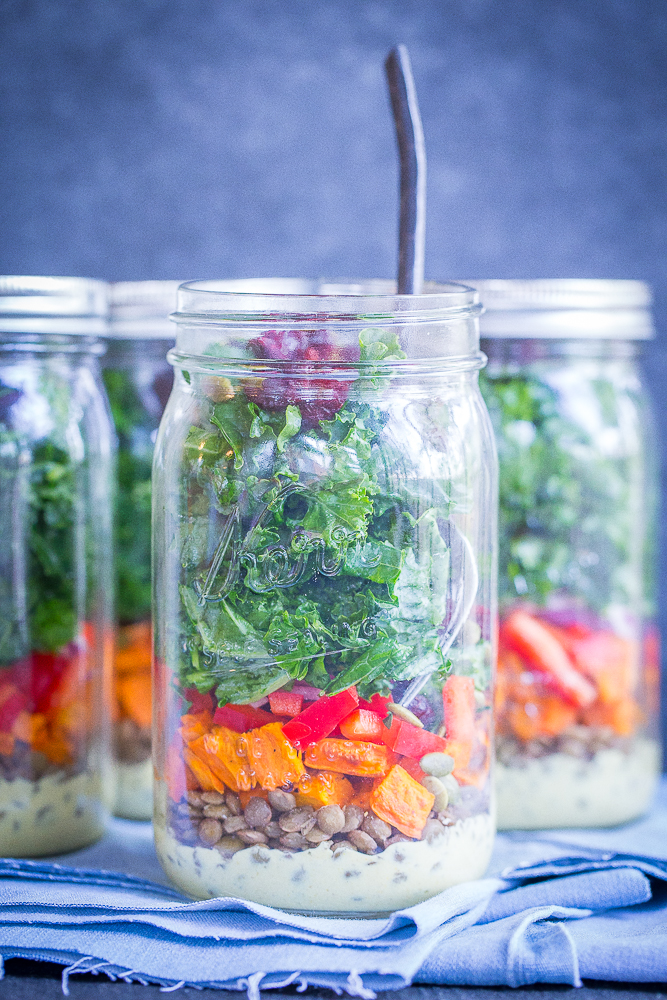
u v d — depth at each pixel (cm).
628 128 136
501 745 107
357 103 136
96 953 79
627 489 109
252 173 136
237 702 81
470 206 136
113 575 110
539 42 135
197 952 79
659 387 138
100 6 134
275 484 80
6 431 98
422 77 135
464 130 136
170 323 109
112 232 137
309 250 137
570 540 107
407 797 82
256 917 82
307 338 81
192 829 85
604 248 137
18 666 97
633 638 110
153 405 110
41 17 134
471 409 90
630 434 109
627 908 89
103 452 106
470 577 87
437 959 79
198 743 84
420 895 83
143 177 136
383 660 80
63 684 100
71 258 137
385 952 78
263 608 80
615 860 89
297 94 136
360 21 135
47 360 101
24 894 85
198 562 84
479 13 135
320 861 81
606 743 107
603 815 108
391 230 137
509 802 107
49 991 78
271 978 76
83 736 102
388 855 82
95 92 135
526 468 106
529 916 82
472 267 137
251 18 135
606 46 135
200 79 135
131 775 110
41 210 136
